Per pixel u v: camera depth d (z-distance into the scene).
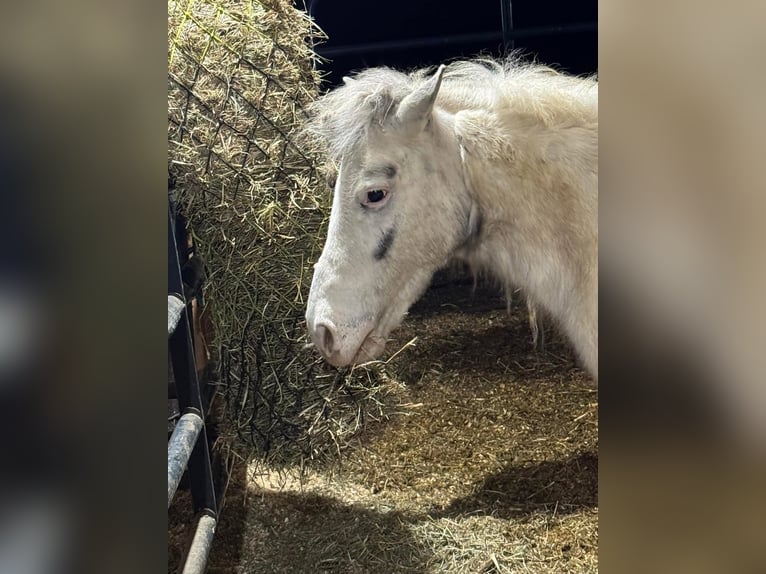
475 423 2.45
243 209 1.66
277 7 1.75
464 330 3.13
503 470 2.18
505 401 2.58
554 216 1.58
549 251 1.61
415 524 1.92
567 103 1.54
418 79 1.67
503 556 1.76
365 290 1.56
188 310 1.62
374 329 1.64
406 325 3.21
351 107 1.51
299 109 1.68
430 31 3.86
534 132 1.55
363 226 1.53
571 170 1.54
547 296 1.67
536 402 2.56
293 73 1.69
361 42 3.86
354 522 1.93
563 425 2.41
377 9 3.79
